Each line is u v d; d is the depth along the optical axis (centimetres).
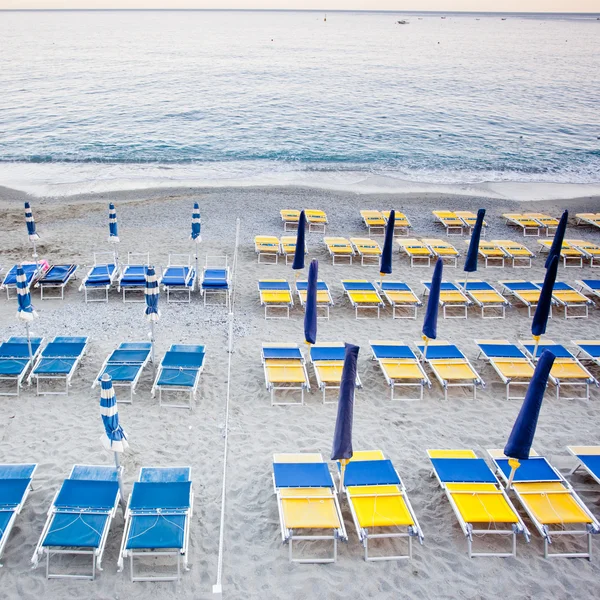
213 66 6762
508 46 11431
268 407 914
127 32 14388
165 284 1250
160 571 611
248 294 1328
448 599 595
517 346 1136
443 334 1186
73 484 654
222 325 1172
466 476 708
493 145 3266
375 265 1538
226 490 733
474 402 955
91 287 1239
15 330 1102
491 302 1292
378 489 685
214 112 3978
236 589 595
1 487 658
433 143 3269
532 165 2864
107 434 627
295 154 2920
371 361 1056
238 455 798
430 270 1518
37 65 6550
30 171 2492
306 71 6469
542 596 605
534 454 778
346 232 1789
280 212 1914
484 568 636
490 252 1551
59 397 910
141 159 2745
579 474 791
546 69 7312
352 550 653
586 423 912
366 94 4991
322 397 952
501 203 2222
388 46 10662
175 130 3397
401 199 2217
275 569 622
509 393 984
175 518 621
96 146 2964
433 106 4488
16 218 1853
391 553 651
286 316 1232
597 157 3056
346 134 3425
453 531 686
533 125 3859
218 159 2788
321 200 2144
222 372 1002
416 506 722
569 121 4025
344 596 593
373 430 869
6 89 4766
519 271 1538
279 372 950
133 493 646
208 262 1496
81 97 4475
